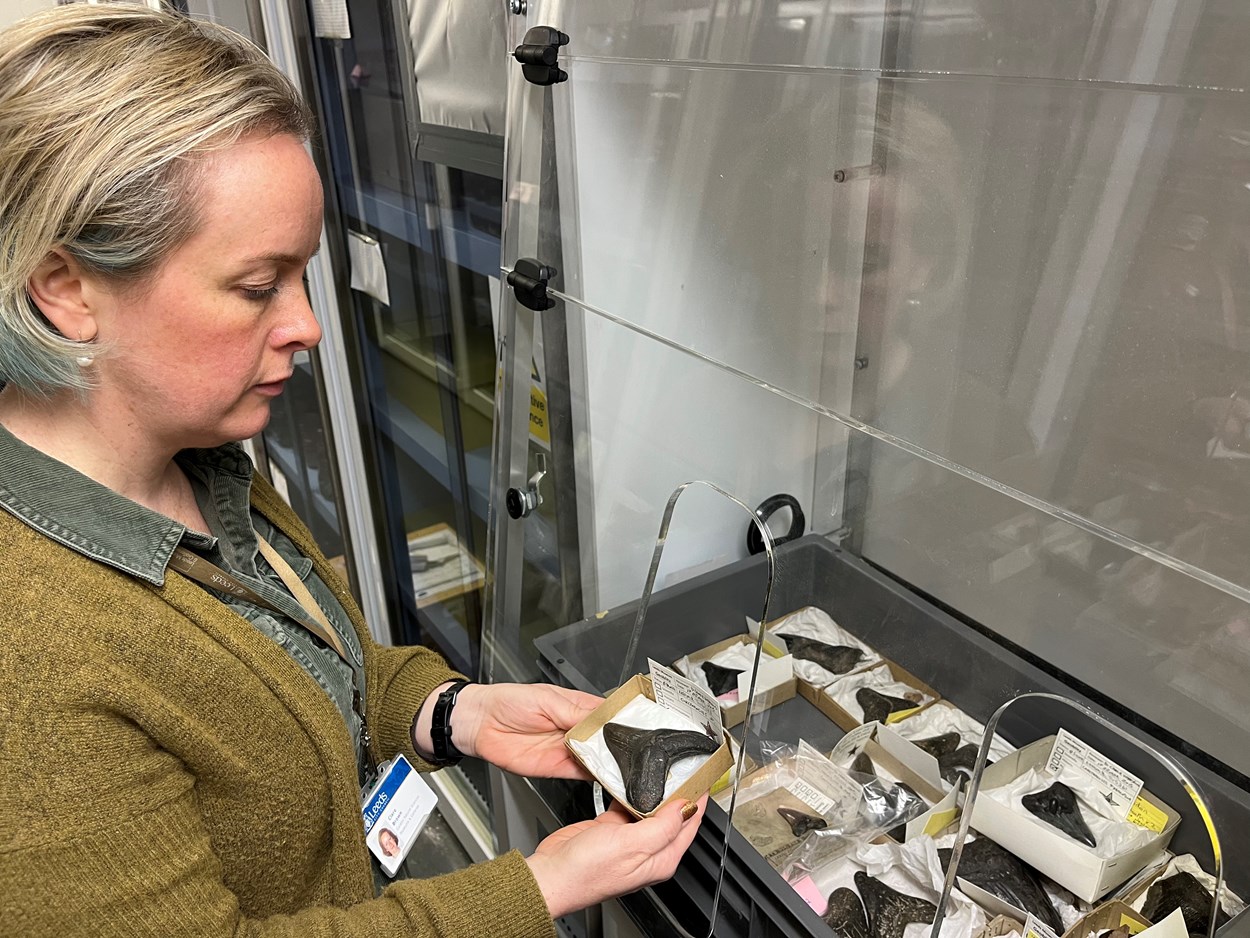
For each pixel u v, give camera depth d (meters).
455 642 2.06
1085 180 0.84
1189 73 0.76
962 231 0.94
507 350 1.24
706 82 1.06
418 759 1.02
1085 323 0.86
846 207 1.01
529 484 1.27
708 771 0.87
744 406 1.12
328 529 2.20
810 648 1.12
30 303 0.57
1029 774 0.90
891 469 1.08
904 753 0.96
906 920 0.83
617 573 1.21
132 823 0.58
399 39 1.47
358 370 1.92
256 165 0.57
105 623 0.59
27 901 0.53
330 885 0.78
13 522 0.59
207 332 0.59
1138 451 0.84
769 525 1.12
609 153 1.12
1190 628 0.83
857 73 0.97
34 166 0.52
